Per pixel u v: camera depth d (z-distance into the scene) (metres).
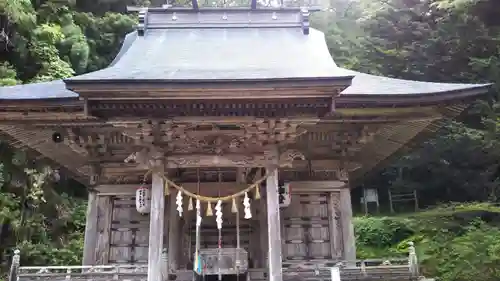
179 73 8.05
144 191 10.01
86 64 25.45
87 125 9.27
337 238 10.48
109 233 10.42
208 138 8.40
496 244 17.98
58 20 25.80
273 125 8.05
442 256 18.77
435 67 26.88
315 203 10.78
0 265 17.03
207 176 10.80
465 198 25.55
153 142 8.24
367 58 29.09
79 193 25.16
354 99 8.29
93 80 7.00
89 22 28.39
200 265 8.30
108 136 9.91
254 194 10.62
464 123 25.36
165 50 10.39
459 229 20.75
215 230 10.92
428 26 27.95
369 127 9.85
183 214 10.79
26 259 17.86
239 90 7.26
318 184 10.61
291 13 12.12
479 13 26.92
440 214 22.55
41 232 19.56
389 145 11.27
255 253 10.67
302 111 7.87
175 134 8.21
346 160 10.69
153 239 7.86
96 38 28.66
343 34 33.44
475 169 24.28
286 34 11.54
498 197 23.61
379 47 28.53
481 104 24.02
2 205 17.70
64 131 9.66
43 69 22.39
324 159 10.73
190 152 8.43
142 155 8.32
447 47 26.34
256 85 7.21
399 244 21.03
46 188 21.36
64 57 24.47
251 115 7.92
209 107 7.66
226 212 10.84
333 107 7.60
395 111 8.86
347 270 9.34
